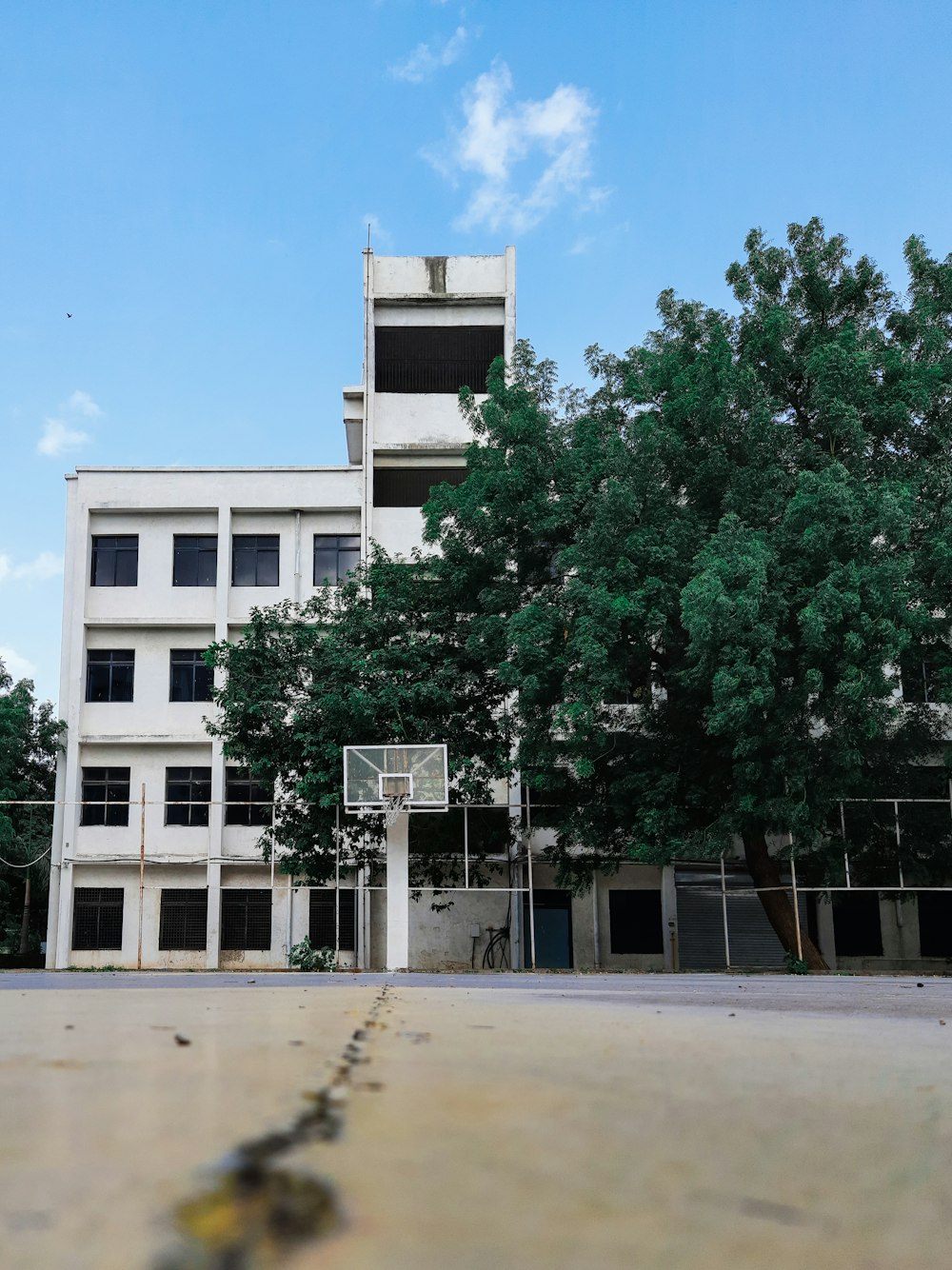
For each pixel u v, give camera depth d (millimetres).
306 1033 2725
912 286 23562
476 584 23719
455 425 33250
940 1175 1242
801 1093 1877
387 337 34062
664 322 24062
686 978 15898
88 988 8242
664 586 20047
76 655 32281
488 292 33906
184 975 15102
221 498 32969
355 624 23969
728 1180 1150
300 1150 1159
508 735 24281
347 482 33188
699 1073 2111
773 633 19156
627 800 22859
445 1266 782
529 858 24359
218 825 31125
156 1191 954
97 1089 1578
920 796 25469
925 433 22016
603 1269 808
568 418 24391
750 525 20906
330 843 23391
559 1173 1126
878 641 19516
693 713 22656
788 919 22906
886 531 19344
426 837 25984
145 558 33156
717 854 21922
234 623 32594
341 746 22375
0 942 41938
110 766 31938
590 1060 2256
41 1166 1044
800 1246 915
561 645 21578
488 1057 2244
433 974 16609
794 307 23359
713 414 21062
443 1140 1258
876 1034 3650
